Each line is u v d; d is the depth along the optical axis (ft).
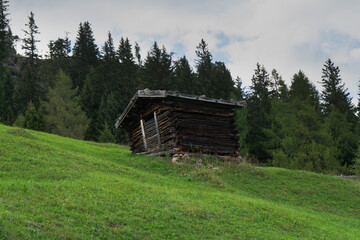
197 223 31.78
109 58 268.00
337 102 203.82
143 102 76.95
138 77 244.63
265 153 180.65
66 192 33.65
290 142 155.53
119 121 85.51
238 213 37.52
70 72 257.96
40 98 191.83
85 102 210.59
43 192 32.53
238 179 60.29
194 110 70.23
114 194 35.65
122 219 28.96
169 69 222.89
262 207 41.78
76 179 40.93
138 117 81.56
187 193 43.09
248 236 30.89
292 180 66.03
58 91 186.60
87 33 290.15
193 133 68.80
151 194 38.40
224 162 67.97
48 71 255.29
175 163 63.05
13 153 48.88
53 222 25.58
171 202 36.47
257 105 222.89
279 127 183.62
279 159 153.17
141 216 30.68
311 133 161.58
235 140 73.46
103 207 30.94
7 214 24.49
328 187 64.13
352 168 149.59
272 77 264.93
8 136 60.80
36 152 52.70
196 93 215.51
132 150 83.97
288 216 40.42
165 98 68.80
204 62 234.99
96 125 196.44
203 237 28.86
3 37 234.79
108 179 42.78
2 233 21.54
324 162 148.36
